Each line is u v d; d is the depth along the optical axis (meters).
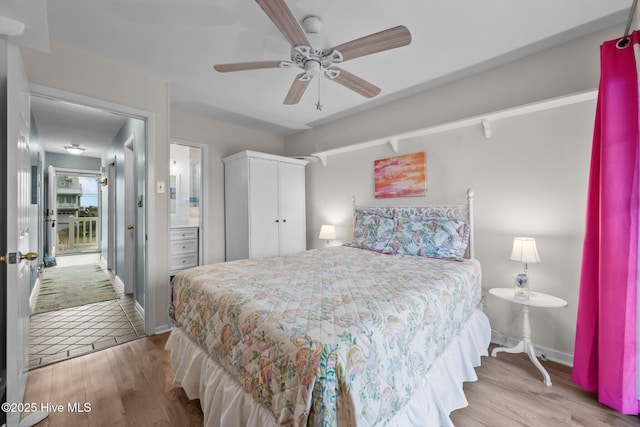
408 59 2.32
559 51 2.13
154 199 2.59
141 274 2.98
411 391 1.23
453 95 2.70
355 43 1.58
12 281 1.33
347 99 3.14
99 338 2.46
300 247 4.03
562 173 2.10
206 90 2.88
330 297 1.40
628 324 1.54
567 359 2.05
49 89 2.02
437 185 2.82
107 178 5.18
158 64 2.38
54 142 4.91
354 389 0.92
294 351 0.97
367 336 1.05
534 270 2.23
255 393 1.13
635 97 1.55
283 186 3.86
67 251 6.78
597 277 1.72
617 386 1.55
